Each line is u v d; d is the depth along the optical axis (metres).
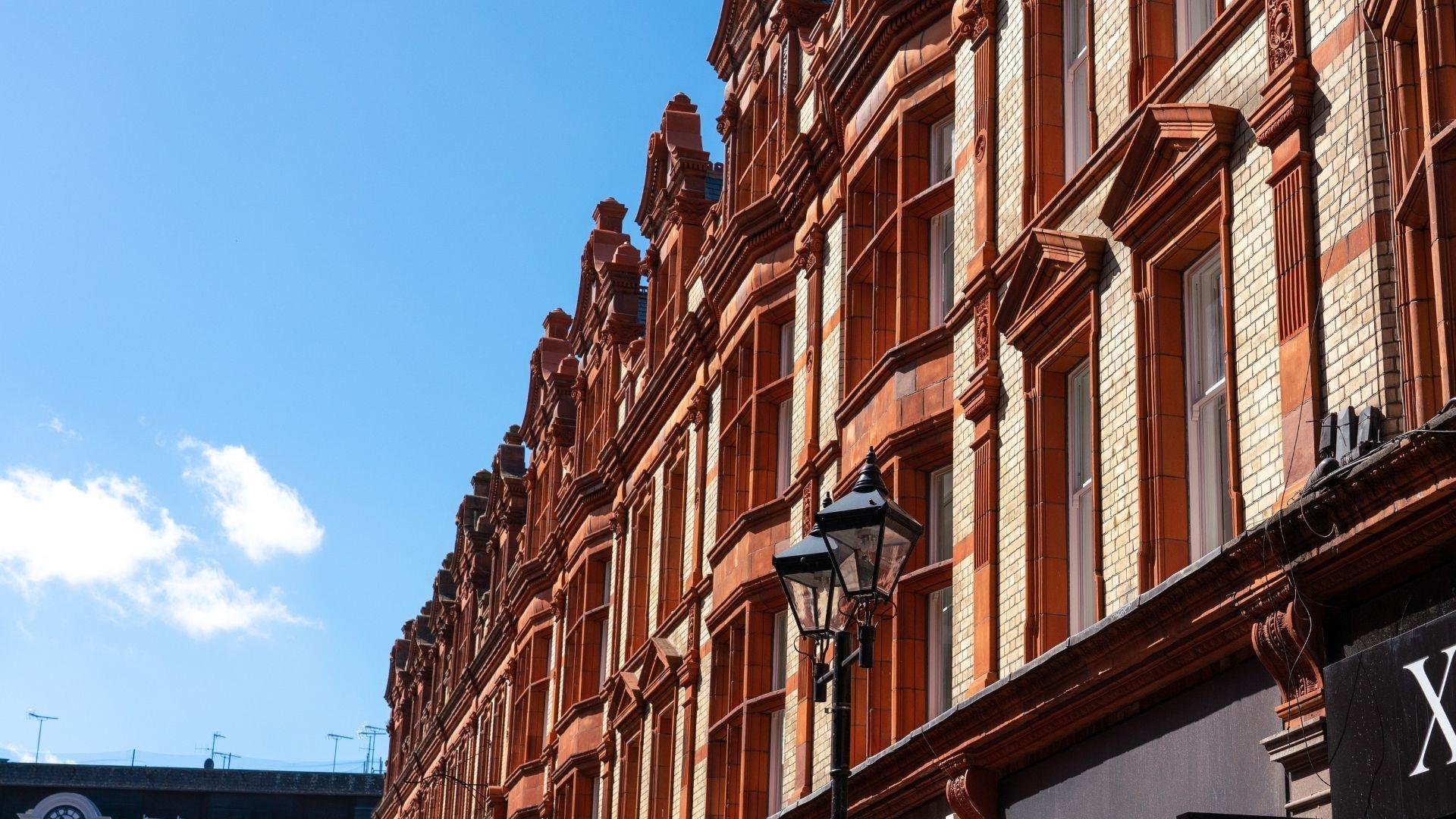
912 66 20.58
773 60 27.78
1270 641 11.21
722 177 38.56
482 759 50.56
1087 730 14.29
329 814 84.88
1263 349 12.55
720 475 27.20
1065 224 16.27
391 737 80.75
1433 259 10.45
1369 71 11.55
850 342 21.84
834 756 12.34
